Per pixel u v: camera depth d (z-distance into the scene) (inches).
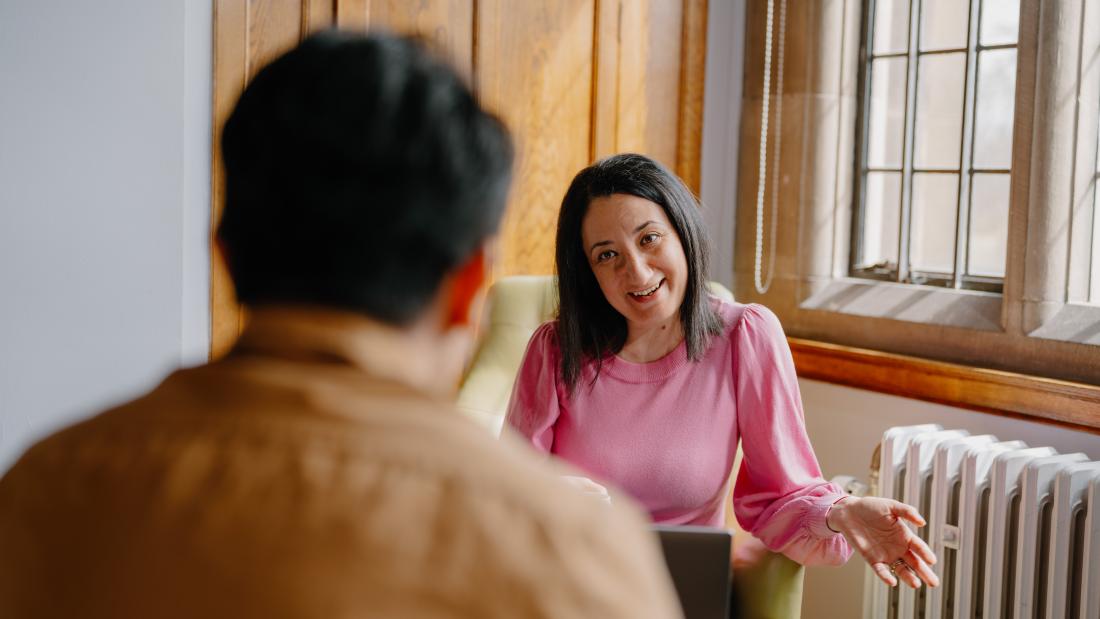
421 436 20.7
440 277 22.5
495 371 97.3
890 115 116.0
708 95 129.6
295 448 20.5
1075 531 84.9
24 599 21.6
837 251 119.3
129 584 20.3
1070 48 95.3
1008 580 88.4
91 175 86.6
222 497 20.4
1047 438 95.1
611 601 19.7
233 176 22.7
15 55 82.6
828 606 113.9
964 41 108.1
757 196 125.9
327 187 21.5
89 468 21.9
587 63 119.2
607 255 75.7
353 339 21.6
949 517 91.4
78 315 86.9
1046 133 96.3
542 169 116.7
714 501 78.9
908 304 110.0
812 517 71.2
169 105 89.8
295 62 22.7
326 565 19.4
